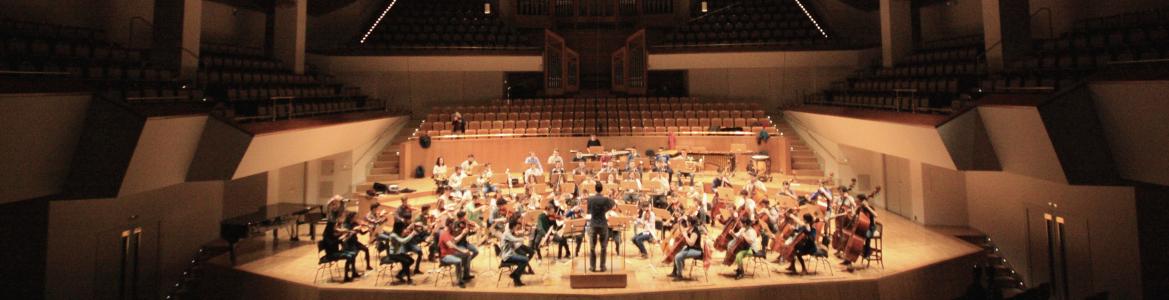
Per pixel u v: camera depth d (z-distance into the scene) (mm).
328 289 8477
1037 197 10414
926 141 10508
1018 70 11031
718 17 20875
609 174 12266
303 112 13492
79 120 7668
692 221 8672
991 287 8117
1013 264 11133
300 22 16062
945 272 9617
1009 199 11219
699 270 8938
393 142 17688
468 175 13461
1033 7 14375
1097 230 9141
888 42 16375
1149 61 6941
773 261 9391
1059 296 9992
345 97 16641
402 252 8586
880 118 11922
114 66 11031
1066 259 9812
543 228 9266
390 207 12203
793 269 8734
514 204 10047
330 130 13172
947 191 12609
